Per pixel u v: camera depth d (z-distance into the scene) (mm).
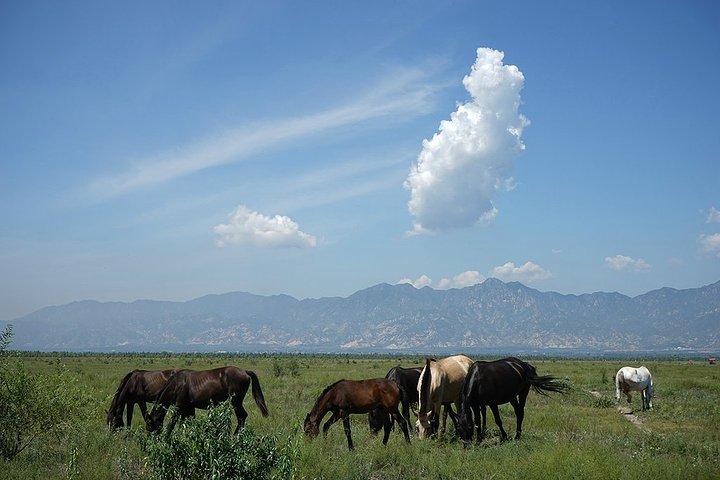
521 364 15078
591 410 21688
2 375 11578
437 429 15000
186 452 8422
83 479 9695
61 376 12516
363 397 13172
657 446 13305
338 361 89250
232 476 8227
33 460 11062
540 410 20891
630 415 20750
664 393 28641
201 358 96438
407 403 13977
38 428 11844
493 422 17516
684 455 12672
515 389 14648
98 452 11406
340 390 13195
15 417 11484
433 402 14797
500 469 10578
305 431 13117
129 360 81375
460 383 15375
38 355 102125
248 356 119688
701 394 28719
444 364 15352
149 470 9641
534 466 10281
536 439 13977
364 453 12141
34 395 11602
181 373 13922
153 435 8977
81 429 12484
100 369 51688
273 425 15016
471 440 13859
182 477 8461
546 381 15000
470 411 14039
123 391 15094
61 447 12016
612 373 48188
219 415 8742
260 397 14422
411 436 14570
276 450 8797
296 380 35094
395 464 11844
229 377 13992
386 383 13508
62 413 11961
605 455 10766
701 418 19562
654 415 20453
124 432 13258
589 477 9680
